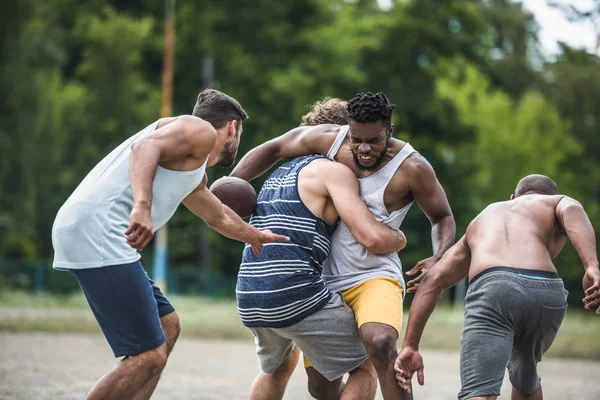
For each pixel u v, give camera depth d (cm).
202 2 9388
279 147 1440
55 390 1944
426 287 1289
